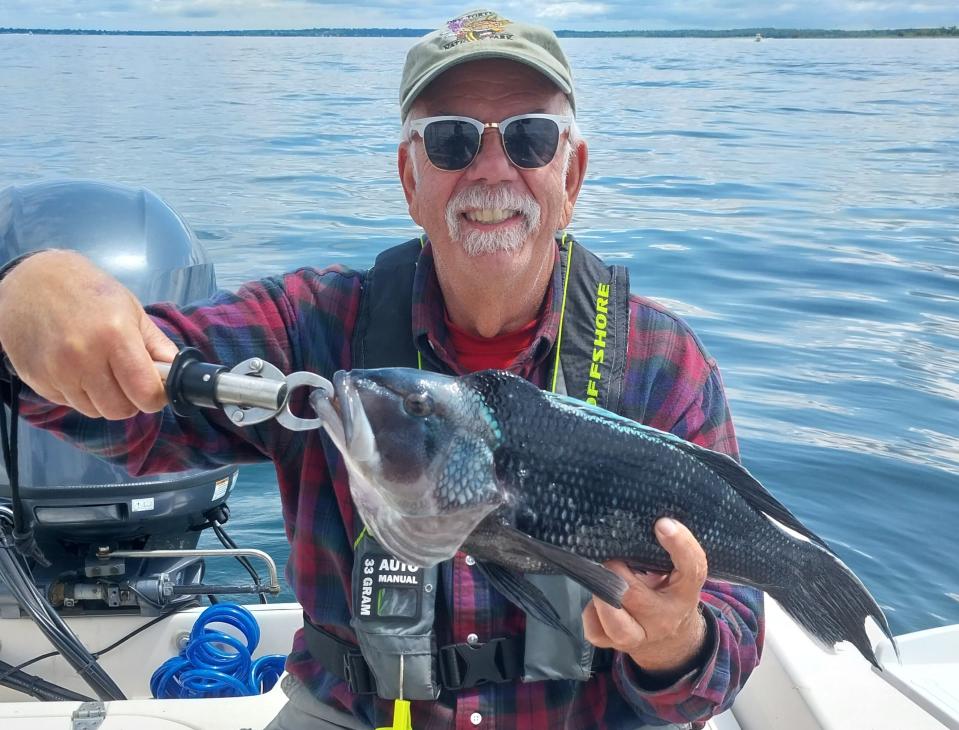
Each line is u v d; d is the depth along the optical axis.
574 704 1.95
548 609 1.57
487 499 1.54
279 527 4.09
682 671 1.76
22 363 1.56
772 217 10.21
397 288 2.12
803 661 2.53
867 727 2.26
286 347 2.10
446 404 1.56
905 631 3.34
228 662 2.82
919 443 4.76
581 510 1.60
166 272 3.30
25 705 2.40
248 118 17.27
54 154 12.77
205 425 1.99
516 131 1.96
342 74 29.62
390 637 1.85
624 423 1.66
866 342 6.26
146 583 2.86
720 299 7.18
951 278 7.85
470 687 1.92
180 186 10.91
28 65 34.44
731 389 5.43
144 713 2.39
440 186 1.98
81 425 1.87
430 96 2.02
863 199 11.42
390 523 1.57
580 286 2.10
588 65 37.03
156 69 32.38
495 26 2.04
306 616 2.08
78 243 3.21
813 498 4.24
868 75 31.77
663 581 1.64
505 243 1.96
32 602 2.60
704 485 1.66
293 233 8.83
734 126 18.03
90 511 2.80
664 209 10.58
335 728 2.05
